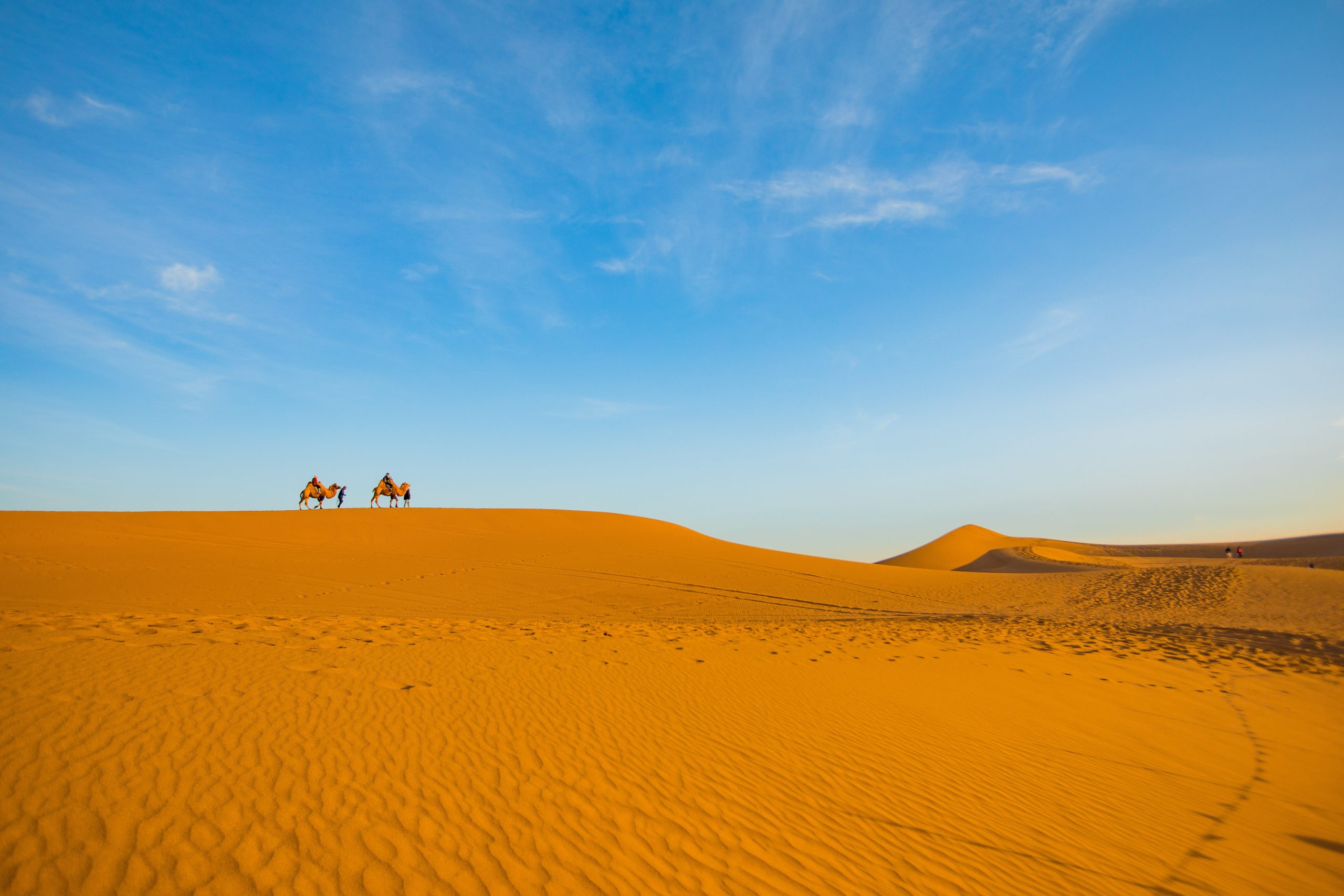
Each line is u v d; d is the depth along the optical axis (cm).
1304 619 2348
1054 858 580
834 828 570
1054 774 802
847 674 1164
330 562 2839
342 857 427
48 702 593
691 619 2228
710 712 844
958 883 509
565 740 678
